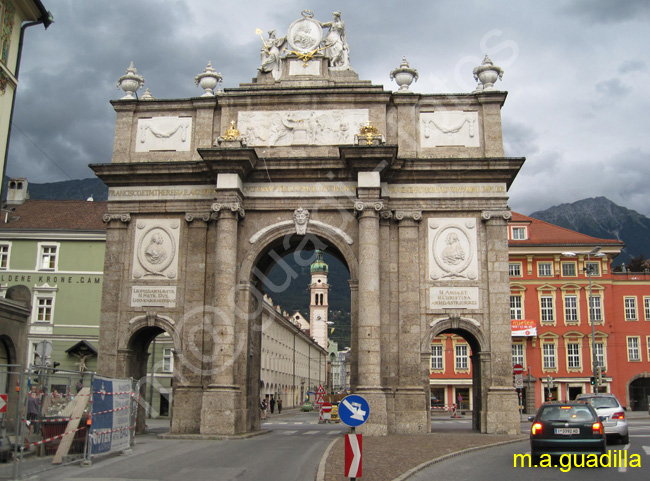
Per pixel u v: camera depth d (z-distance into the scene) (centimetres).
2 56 2506
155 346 5897
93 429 2156
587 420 2002
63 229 6147
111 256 3616
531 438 2042
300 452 2441
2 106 2528
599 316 7069
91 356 5878
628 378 7000
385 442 2800
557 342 7025
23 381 1859
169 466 2062
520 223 7325
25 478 1814
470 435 3219
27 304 2884
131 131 3769
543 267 7175
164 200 3644
